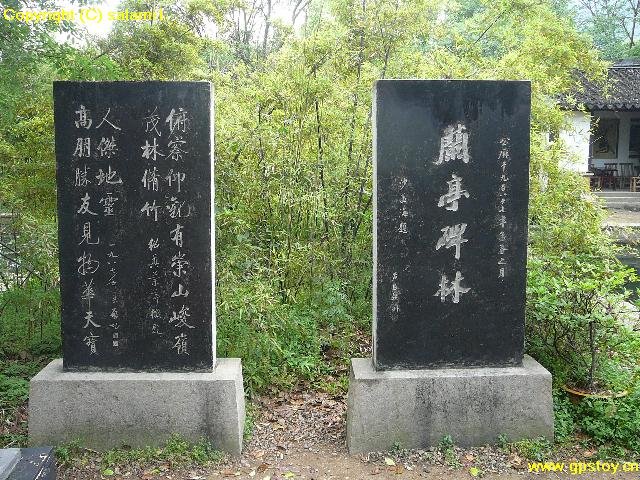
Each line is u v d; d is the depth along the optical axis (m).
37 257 5.74
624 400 4.67
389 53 6.88
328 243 6.71
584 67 9.45
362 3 6.78
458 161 4.42
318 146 6.72
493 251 4.50
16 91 5.52
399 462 4.33
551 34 8.24
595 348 5.01
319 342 6.13
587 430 4.60
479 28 7.93
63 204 4.44
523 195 4.47
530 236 5.81
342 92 6.61
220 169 6.11
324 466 4.32
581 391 4.84
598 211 6.25
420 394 4.44
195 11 8.30
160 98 4.36
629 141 22.42
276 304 5.83
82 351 4.53
